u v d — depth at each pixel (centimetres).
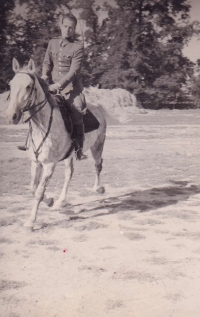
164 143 604
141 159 610
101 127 554
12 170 579
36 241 413
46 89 427
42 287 339
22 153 616
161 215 489
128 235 432
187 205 525
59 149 442
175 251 402
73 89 474
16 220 457
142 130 611
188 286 344
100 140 557
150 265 375
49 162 435
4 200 516
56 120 434
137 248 409
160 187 581
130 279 352
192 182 600
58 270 363
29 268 366
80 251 397
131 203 527
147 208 512
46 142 425
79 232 437
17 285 341
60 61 466
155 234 438
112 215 485
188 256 393
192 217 484
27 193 541
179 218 482
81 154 484
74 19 471
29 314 308
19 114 387
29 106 402
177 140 612
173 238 431
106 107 571
